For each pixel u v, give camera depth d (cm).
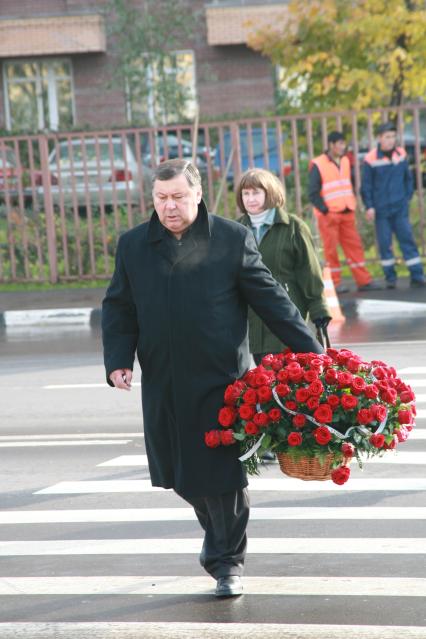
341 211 3938
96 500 1738
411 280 4056
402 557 1397
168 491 1775
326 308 1889
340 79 5212
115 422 2306
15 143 4694
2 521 1642
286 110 5606
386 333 3250
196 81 8656
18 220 4722
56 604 1277
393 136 4006
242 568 1284
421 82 5141
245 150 6656
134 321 1276
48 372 2941
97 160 4609
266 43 5422
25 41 8562
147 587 1320
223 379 1227
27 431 2262
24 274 4809
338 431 1196
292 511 1627
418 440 2055
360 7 5162
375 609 1214
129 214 4609
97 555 1458
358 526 1538
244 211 1922
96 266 4741
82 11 8575
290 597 1262
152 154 4556
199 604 1249
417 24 5081
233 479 1228
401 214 4034
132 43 7344
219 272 1230
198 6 8656
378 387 1208
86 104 8806
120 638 1156
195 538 1516
